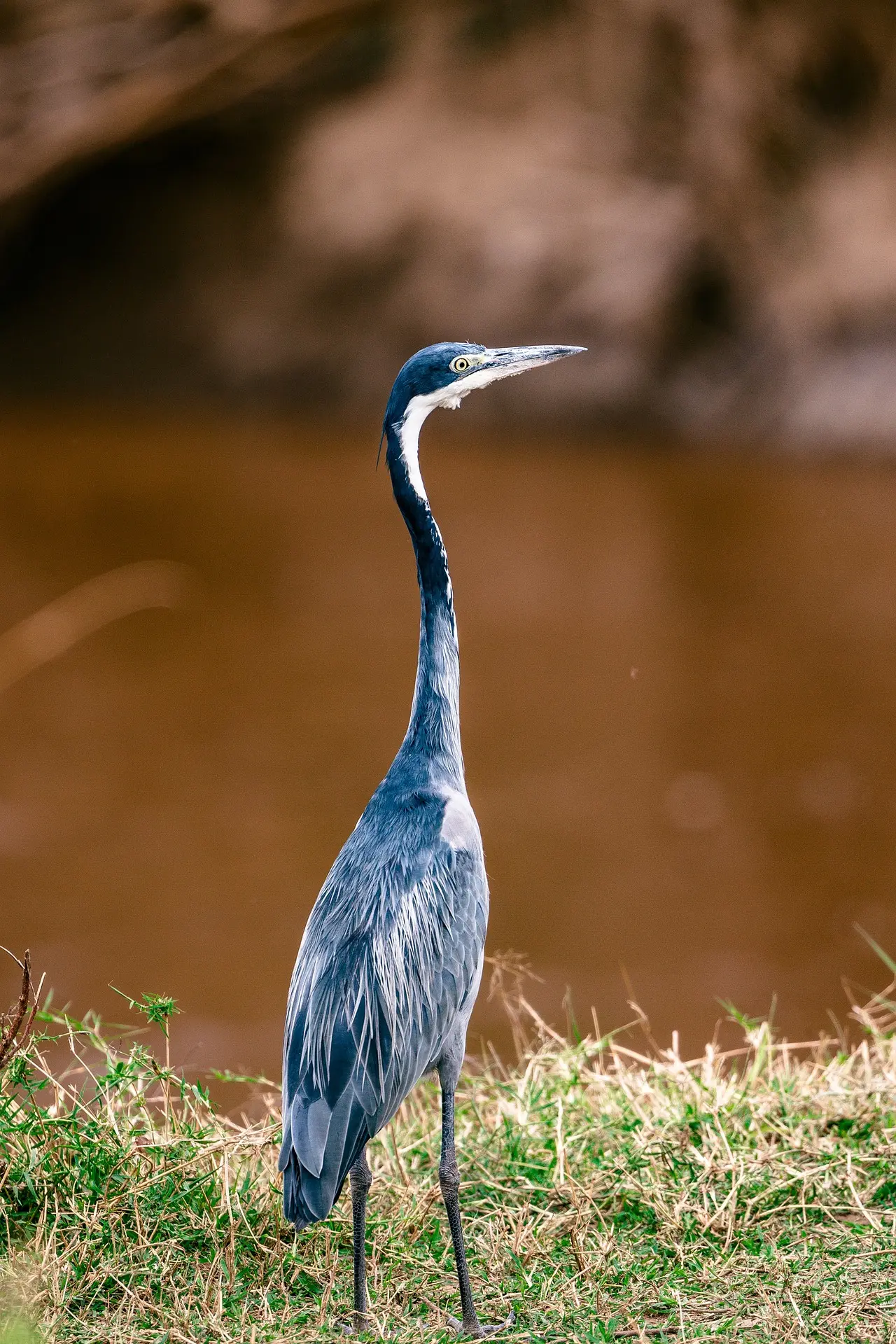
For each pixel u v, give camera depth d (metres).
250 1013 9.56
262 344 41.59
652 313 36.16
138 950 10.65
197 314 42.72
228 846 12.98
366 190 40.44
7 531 26.80
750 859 12.73
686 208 36.06
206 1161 5.68
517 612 21.70
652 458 34.16
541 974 10.34
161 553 25.31
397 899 5.01
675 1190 5.67
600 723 16.66
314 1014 4.86
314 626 21.09
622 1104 6.40
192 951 10.63
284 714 16.97
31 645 19.84
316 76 40.84
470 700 17.61
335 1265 5.33
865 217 34.06
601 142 37.53
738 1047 8.96
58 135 15.84
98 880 12.12
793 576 23.48
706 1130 6.05
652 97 36.75
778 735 16.19
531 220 37.84
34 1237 5.21
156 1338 4.82
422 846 5.15
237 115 41.00
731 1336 4.78
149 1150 5.57
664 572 23.92
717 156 35.41
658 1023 9.42
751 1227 5.46
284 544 26.50
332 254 40.62
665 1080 6.60
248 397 41.59
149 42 15.57
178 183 42.84
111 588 22.52
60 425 39.31
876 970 10.39
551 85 38.56
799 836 13.32
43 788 14.47
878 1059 6.69
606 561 24.67
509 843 13.12
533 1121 6.27
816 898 11.84
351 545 26.47
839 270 34.06
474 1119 6.45
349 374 40.38
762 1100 6.29
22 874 12.17
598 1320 4.91
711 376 35.59
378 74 41.25
